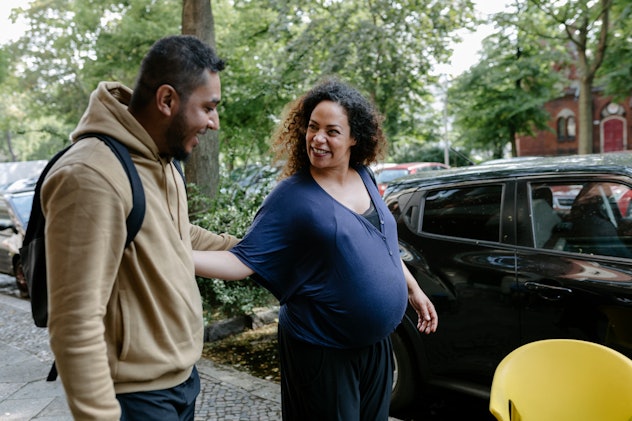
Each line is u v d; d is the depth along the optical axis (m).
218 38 12.88
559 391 1.74
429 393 3.91
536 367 1.77
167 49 1.46
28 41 18.59
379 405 2.15
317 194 1.97
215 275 1.89
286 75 8.08
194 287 1.63
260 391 3.75
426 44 12.06
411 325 3.43
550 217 3.12
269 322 5.42
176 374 1.55
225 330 5.11
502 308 3.12
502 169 3.40
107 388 1.31
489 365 3.17
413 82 12.69
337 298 1.93
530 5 14.41
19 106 28.72
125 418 1.46
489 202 3.34
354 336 1.96
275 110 9.62
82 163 1.33
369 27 11.45
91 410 1.28
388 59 11.95
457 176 3.54
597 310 2.81
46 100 19.75
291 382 2.08
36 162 19.08
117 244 1.36
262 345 4.90
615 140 34.69
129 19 14.59
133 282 1.44
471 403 3.77
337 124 1.96
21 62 18.88
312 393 2.00
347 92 2.03
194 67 1.47
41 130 7.07
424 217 3.56
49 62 18.97
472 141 23.75
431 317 2.39
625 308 2.73
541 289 2.98
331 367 1.98
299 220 1.93
